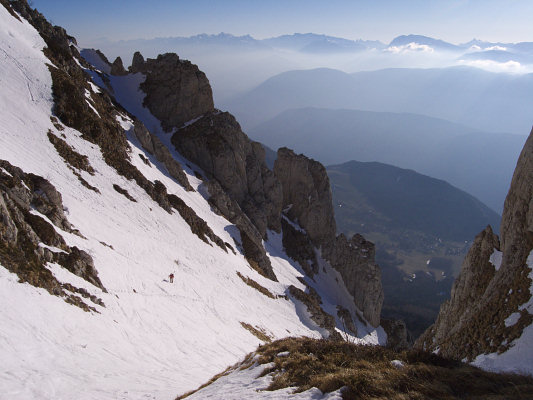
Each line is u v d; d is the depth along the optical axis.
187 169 91.62
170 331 36.41
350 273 106.50
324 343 21.58
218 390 18.42
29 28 75.81
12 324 22.45
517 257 33.00
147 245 50.44
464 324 33.56
